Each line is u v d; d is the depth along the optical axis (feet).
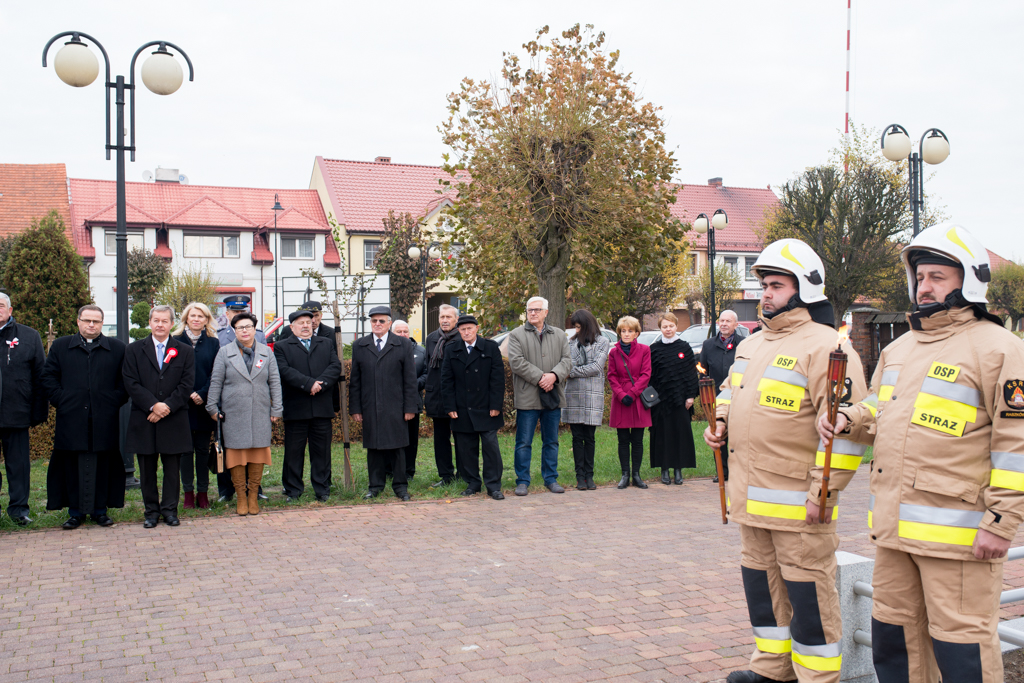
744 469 11.88
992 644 9.27
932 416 9.50
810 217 93.04
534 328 28.35
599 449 37.76
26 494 24.14
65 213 117.50
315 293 65.31
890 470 9.86
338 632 14.85
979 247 9.63
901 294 101.35
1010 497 8.80
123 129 29.19
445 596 16.98
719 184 172.96
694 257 145.59
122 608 16.29
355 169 136.98
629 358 29.66
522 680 12.66
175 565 19.49
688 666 13.20
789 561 11.43
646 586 17.66
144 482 23.67
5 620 15.57
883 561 10.14
